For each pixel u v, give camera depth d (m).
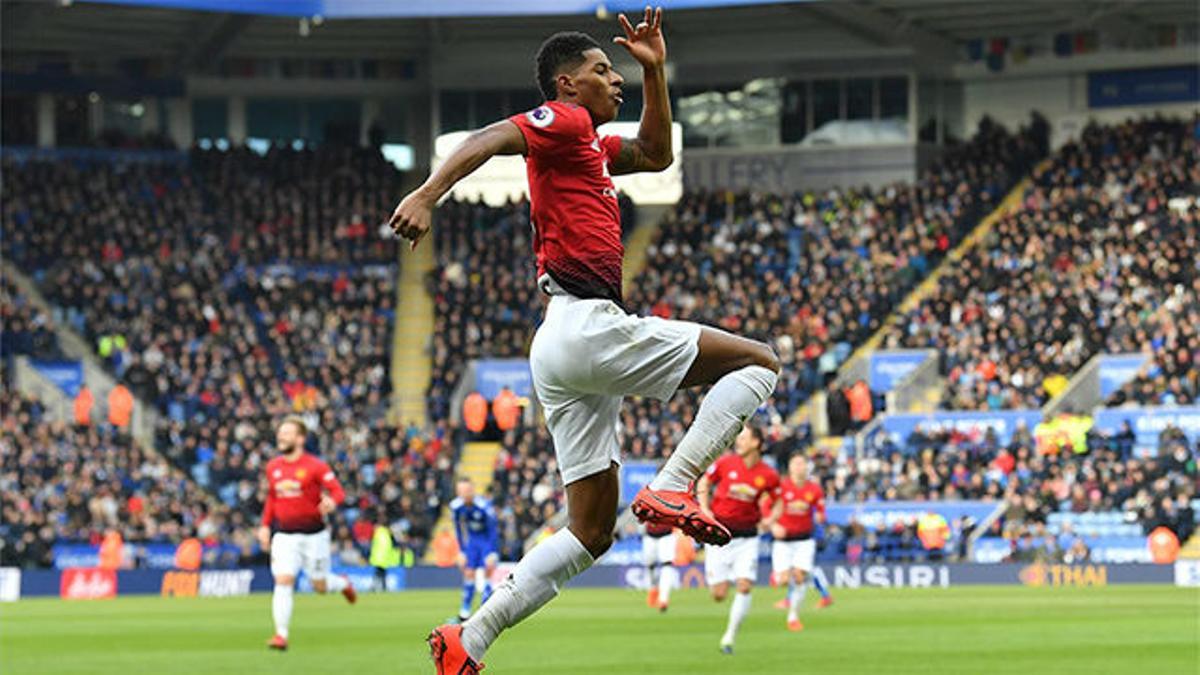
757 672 18.52
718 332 8.12
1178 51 54.12
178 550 41.38
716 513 23.16
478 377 49.59
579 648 22.19
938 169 54.97
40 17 51.34
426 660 20.92
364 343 51.59
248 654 22.17
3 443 44.62
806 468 25.47
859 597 35.72
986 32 55.06
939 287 50.50
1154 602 32.81
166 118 57.84
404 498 46.09
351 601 25.66
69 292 50.97
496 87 57.72
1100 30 54.62
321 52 57.56
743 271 53.00
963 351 48.19
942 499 43.72
